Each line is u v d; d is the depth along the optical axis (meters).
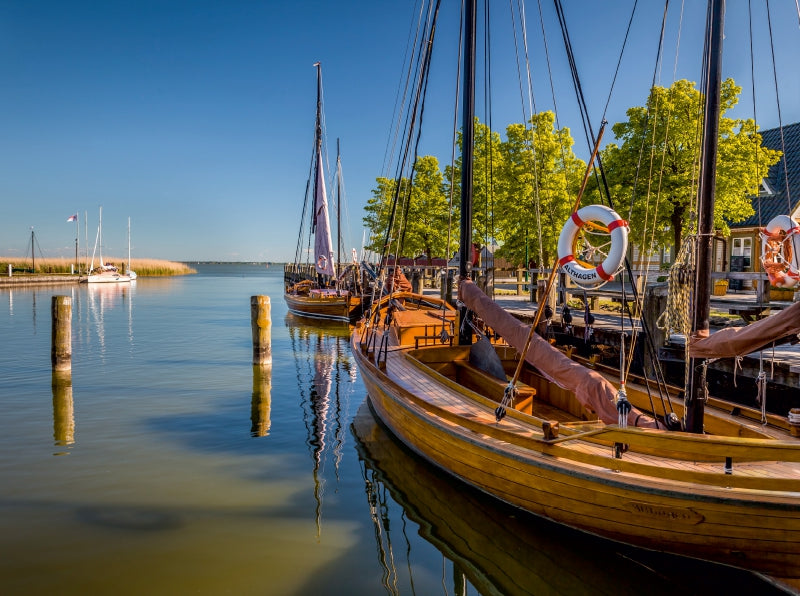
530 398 8.27
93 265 70.81
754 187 19.12
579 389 6.75
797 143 26.28
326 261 33.34
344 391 14.00
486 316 8.43
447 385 9.22
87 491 7.69
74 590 5.31
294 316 31.98
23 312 31.64
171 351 19.62
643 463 5.79
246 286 69.12
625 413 6.10
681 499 5.04
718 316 14.97
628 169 19.89
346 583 5.61
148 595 5.26
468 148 10.59
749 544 4.95
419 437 8.27
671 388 8.05
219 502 7.43
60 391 13.44
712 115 5.94
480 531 6.84
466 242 10.66
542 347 7.35
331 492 7.83
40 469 8.46
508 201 23.75
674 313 6.31
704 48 6.23
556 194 22.77
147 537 6.43
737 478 5.01
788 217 6.05
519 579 5.82
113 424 10.84
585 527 5.89
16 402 12.37
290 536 6.55
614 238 5.96
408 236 37.03
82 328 25.94
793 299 14.70
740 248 25.30
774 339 5.36
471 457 6.99
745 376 10.83
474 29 10.59
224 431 10.54
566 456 5.93
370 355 11.54
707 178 6.00
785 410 9.99
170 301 42.75
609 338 13.77
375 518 7.07
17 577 5.52
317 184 33.50
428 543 6.49
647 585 5.66
